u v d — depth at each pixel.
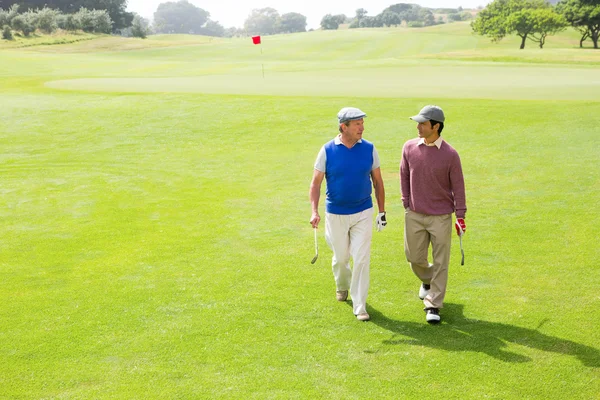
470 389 3.92
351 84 20.25
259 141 12.47
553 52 45.44
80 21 93.75
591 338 4.52
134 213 8.24
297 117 14.27
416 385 3.99
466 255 6.27
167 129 13.79
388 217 7.68
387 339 4.63
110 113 15.58
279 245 6.82
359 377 4.10
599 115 12.42
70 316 5.14
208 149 12.04
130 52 75.69
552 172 9.16
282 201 8.56
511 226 7.08
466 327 4.79
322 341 4.62
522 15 81.31
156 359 4.41
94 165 11.16
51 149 12.60
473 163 9.88
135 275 6.05
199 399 3.88
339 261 5.21
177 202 8.70
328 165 5.04
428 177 4.91
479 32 99.06
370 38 94.06
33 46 75.38
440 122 4.81
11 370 4.29
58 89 20.34
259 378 4.11
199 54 76.19
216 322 4.98
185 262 6.38
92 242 7.11
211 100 16.53
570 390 3.88
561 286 5.45
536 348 4.41
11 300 5.51
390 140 11.88
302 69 30.30
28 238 7.32
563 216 7.33
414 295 5.45
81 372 4.24
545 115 12.74
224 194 9.02
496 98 15.26
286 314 5.11
